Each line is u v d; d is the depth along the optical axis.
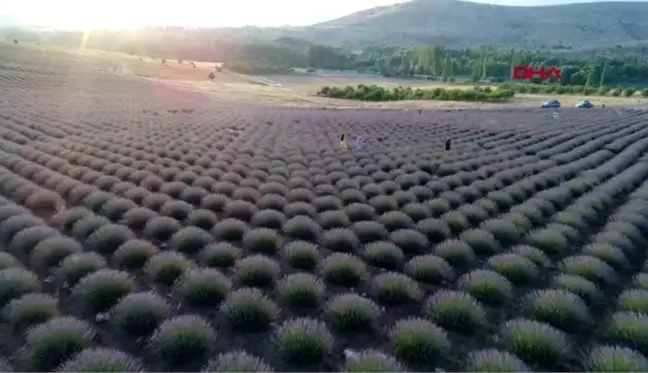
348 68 198.50
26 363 6.09
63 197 14.35
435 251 10.96
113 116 39.16
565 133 32.72
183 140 27.61
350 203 15.27
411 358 6.71
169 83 100.12
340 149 27.22
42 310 7.14
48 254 9.27
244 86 110.38
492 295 8.59
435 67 166.12
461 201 15.57
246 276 9.03
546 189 17.28
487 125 39.56
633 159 23.50
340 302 7.82
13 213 11.43
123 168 17.73
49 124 30.02
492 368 6.14
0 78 65.69
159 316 7.30
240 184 16.83
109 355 5.93
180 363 6.40
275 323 7.59
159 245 10.90
